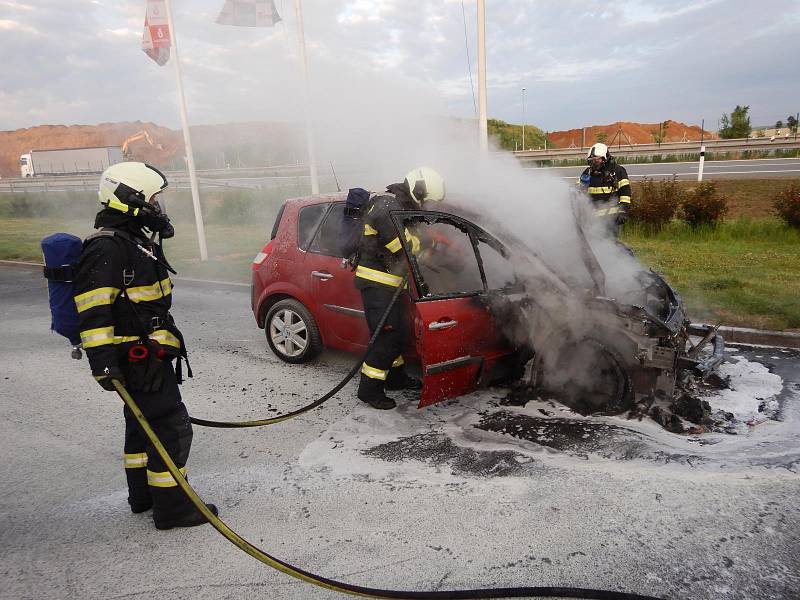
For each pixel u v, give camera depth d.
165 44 10.29
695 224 10.95
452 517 2.92
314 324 5.12
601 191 6.46
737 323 5.71
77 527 2.97
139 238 2.69
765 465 3.27
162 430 2.81
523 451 3.54
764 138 28.27
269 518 2.98
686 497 2.98
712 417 3.91
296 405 4.47
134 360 2.64
